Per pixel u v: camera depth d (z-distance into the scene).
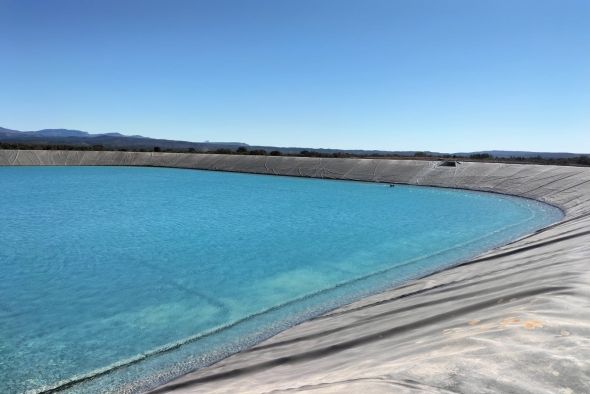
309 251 17.95
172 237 21.09
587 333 4.47
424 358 4.39
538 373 3.67
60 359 8.22
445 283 10.59
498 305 6.78
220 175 65.38
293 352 7.50
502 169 45.78
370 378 4.04
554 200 32.56
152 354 8.41
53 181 53.09
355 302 10.77
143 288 12.89
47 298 11.98
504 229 22.20
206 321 10.20
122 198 37.53
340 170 60.22
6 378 7.48
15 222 25.25
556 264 8.77
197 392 6.40
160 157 82.06
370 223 25.22
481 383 3.57
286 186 49.94
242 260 16.44
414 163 55.69
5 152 77.19
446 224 24.58
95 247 18.81
